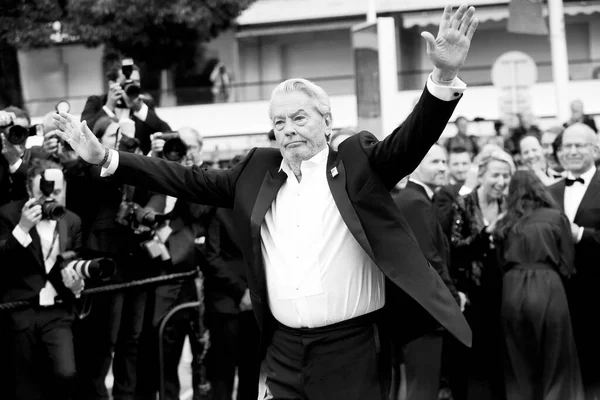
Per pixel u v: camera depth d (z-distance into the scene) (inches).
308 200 210.5
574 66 1435.8
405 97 1421.0
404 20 1563.7
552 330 348.2
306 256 209.0
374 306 211.0
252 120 1453.0
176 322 373.1
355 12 1641.2
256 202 212.7
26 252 307.1
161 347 352.8
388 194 205.8
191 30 1231.5
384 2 1568.7
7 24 991.6
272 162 217.8
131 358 350.9
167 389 366.9
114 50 1219.9
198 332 384.2
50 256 315.3
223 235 374.3
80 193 339.3
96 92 1588.3
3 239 310.5
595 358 364.2
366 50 511.5
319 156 211.9
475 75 1423.5
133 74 373.1
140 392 358.0
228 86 1470.2
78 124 211.9
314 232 209.0
